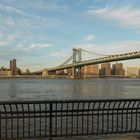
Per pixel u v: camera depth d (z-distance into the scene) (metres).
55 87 114.00
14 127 20.31
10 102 9.77
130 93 78.38
